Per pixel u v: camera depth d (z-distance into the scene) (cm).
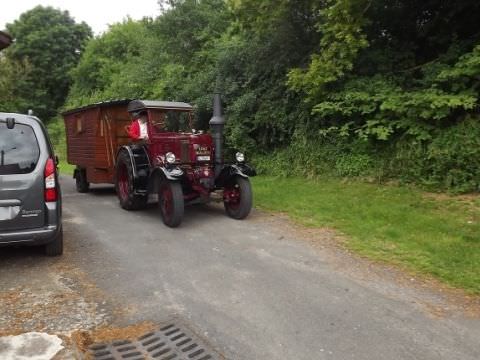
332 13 870
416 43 1009
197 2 1739
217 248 585
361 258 536
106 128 1020
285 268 504
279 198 877
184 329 361
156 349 333
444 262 504
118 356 324
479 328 362
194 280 468
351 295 427
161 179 725
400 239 591
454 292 434
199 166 775
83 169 1158
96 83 2872
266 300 416
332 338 346
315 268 503
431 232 607
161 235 658
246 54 1227
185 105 854
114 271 498
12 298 424
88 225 728
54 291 441
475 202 701
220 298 421
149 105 811
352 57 907
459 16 938
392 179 860
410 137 855
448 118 829
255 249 579
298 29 1088
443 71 792
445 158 771
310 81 930
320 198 840
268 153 1176
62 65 3566
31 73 3334
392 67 948
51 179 508
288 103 1088
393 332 355
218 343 339
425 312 391
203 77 1352
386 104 836
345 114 925
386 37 1022
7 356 301
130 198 827
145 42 2130
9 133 498
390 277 474
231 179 769
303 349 329
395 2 980
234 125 1175
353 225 666
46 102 3497
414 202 741
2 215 485
